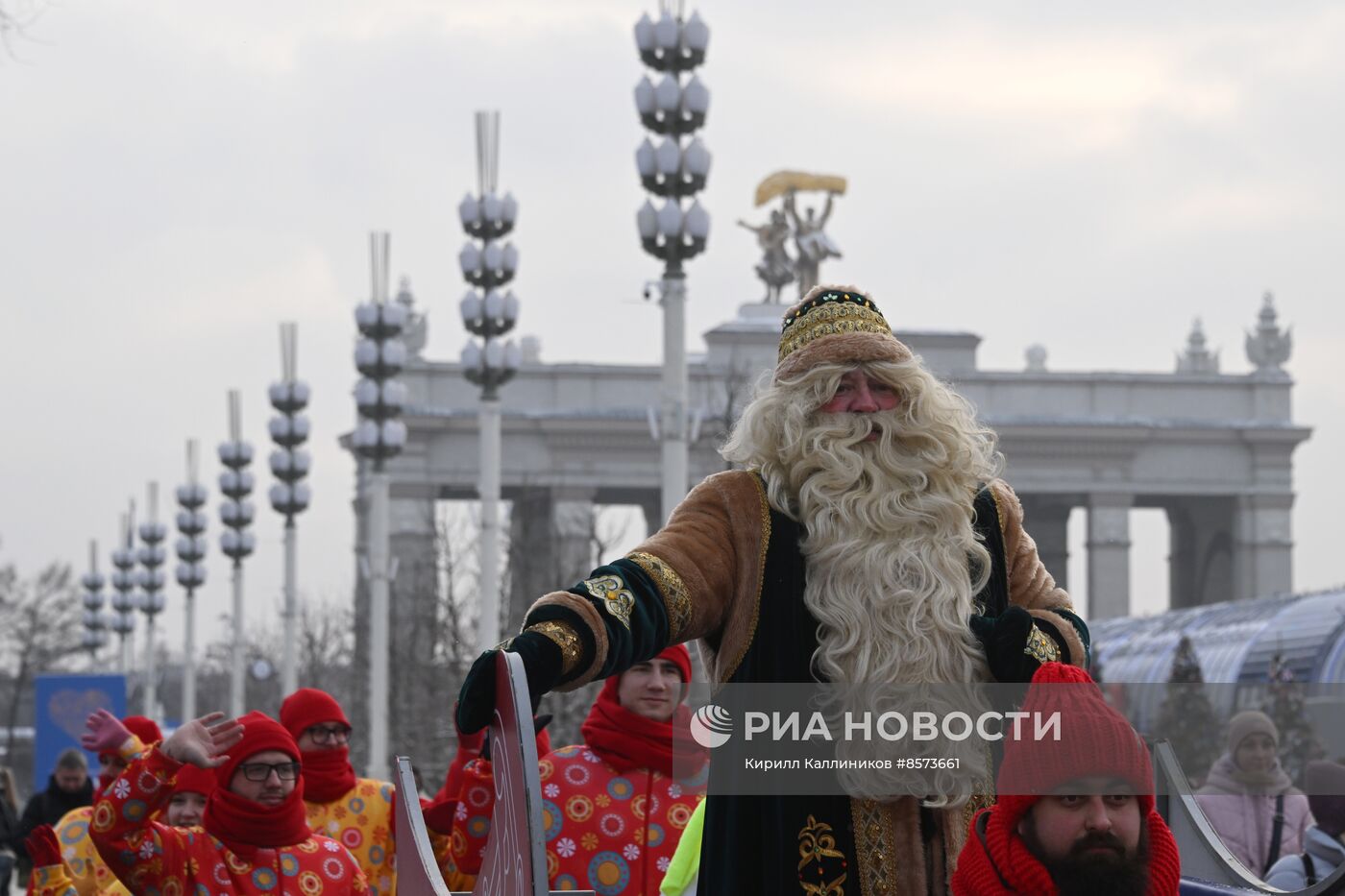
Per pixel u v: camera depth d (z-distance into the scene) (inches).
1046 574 193.5
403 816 205.8
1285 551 3875.5
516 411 3695.9
